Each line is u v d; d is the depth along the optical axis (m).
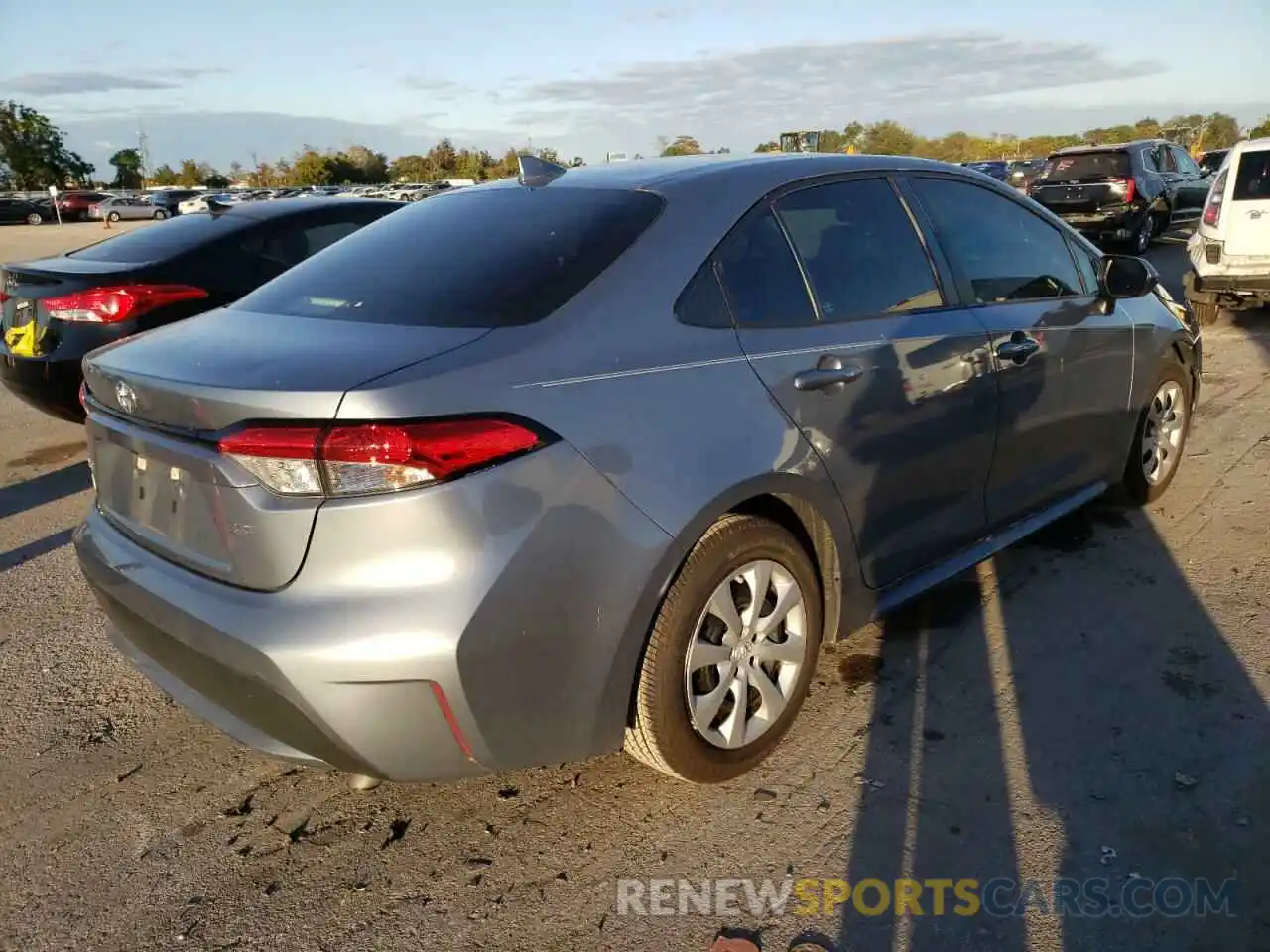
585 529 2.21
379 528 2.02
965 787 2.68
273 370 2.17
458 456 2.05
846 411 2.82
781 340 2.71
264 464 2.07
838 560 2.91
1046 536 4.34
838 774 2.76
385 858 2.51
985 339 3.32
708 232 2.70
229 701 2.28
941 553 3.37
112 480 2.64
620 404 2.31
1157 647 3.36
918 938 2.19
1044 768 2.74
